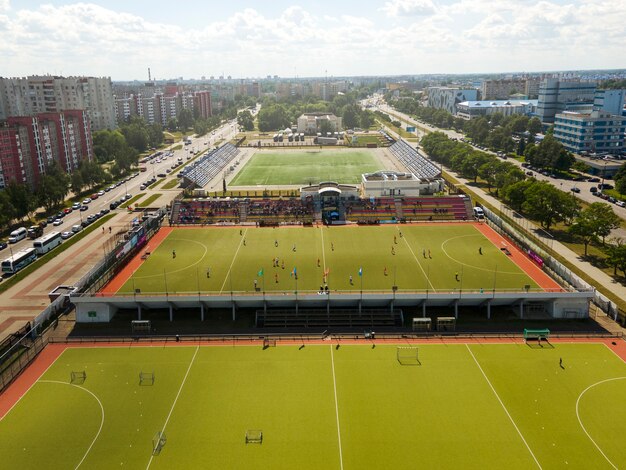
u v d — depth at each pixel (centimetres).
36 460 8519
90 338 12688
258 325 13412
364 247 18450
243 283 15175
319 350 12006
